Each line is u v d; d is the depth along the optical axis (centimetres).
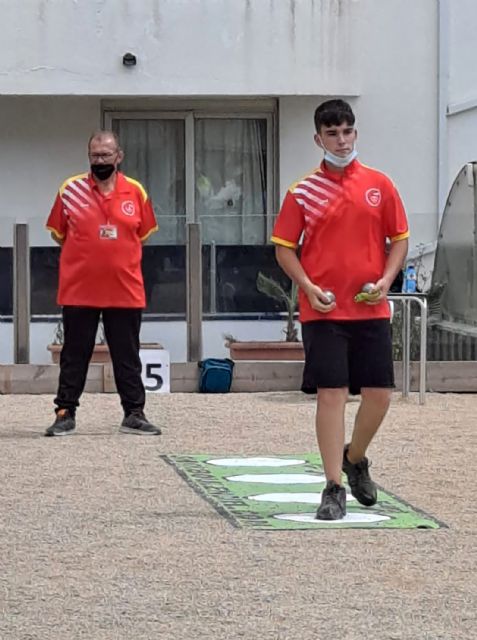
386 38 1705
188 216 1528
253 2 1638
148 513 787
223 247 1489
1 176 1689
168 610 587
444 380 1427
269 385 1412
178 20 1631
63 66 1620
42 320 1459
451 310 1504
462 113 1705
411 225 1573
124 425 1105
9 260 1477
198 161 1736
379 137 1711
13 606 593
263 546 704
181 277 1478
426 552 692
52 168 1692
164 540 718
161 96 1659
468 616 580
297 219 756
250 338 1491
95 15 1620
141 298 1105
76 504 812
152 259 1476
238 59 1641
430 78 1714
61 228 1106
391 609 589
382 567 661
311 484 888
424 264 1569
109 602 599
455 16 1705
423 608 591
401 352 1462
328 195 750
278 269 1491
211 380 1394
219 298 1488
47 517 775
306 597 607
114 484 878
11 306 1480
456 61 1708
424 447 1034
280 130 1712
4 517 775
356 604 596
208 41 1636
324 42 1653
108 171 1095
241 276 1491
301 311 758
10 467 940
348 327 753
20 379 1381
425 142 1719
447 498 838
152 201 1738
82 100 1691
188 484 879
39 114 1686
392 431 1118
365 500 793
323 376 749
